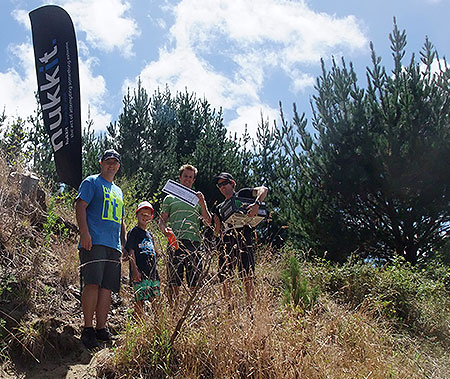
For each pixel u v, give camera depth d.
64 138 5.01
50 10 5.08
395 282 6.86
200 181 17.89
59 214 6.47
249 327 3.75
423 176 10.78
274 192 13.38
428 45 11.60
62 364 3.58
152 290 4.29
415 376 4.26
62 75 5.05
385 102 11.34
